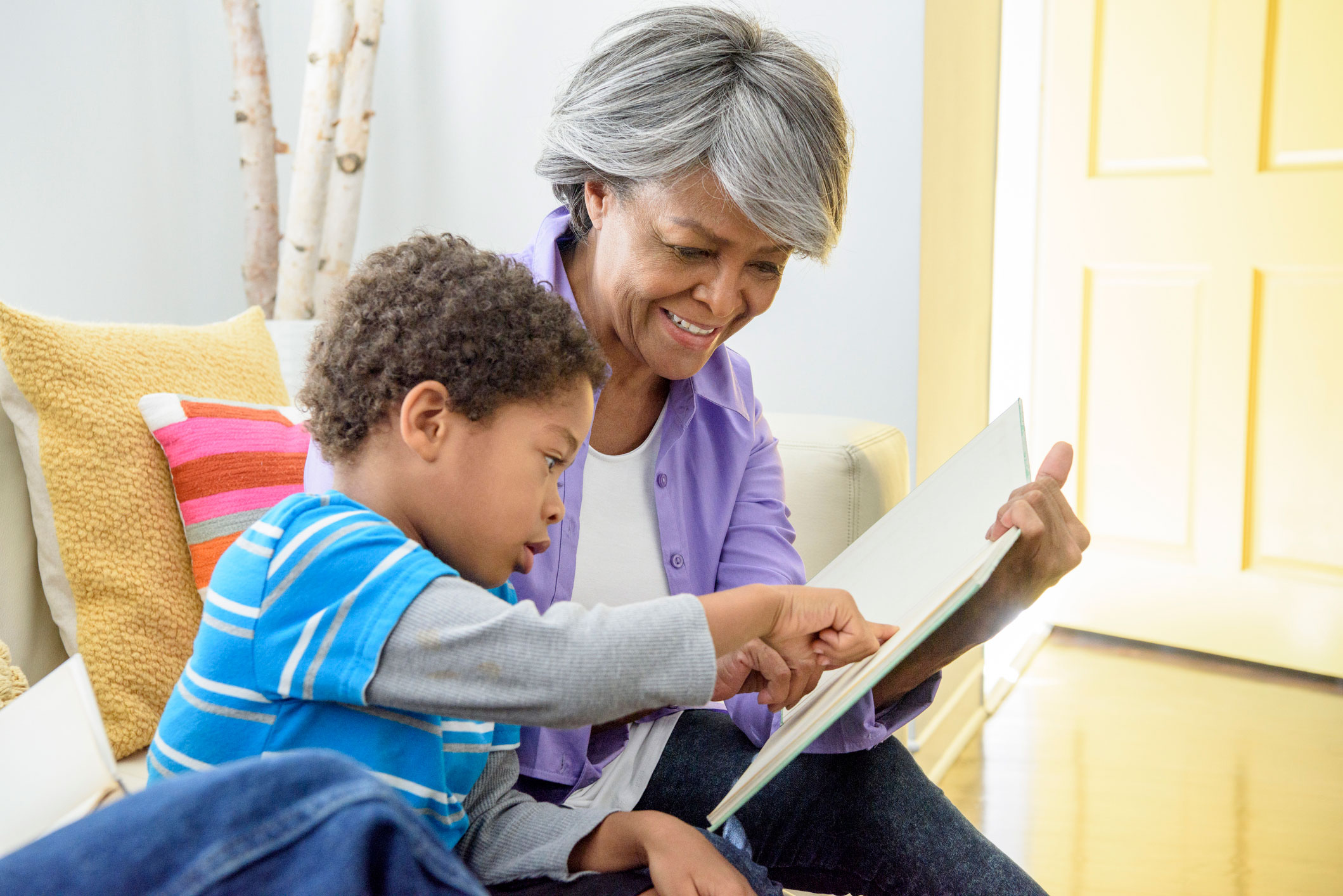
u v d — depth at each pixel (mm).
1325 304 2434
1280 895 1715
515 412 715
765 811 918
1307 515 2537
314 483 910
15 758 522
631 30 885
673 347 910
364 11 1991
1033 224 2742
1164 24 2514
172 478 1211
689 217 830
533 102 1981
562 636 623
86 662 1144
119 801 340
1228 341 2551
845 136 869
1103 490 2785
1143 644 2871
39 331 1171
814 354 1824
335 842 330
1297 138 2414
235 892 322
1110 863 1816
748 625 702
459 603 632
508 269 766
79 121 1936
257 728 655
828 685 863
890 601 841
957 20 1830
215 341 1415
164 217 2129
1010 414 921
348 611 635
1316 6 2346
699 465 1060
